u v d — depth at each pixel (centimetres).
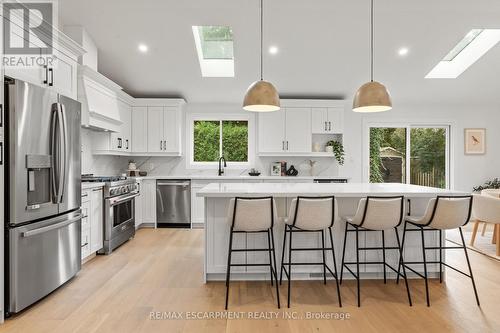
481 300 266
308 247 310
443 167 626
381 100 304
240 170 617
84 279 310
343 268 313
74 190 304
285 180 567
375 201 260
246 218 257
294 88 563
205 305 255
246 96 312
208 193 281
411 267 317
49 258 269
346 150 616
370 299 268
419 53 464
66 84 317
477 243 443
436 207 263
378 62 487
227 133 625
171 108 573
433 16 392
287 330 218
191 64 488
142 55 465
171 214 554
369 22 401
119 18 388
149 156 613
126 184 451
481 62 496
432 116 621
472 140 621
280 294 279
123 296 271
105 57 467
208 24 402
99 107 423
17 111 233
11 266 233
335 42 440
